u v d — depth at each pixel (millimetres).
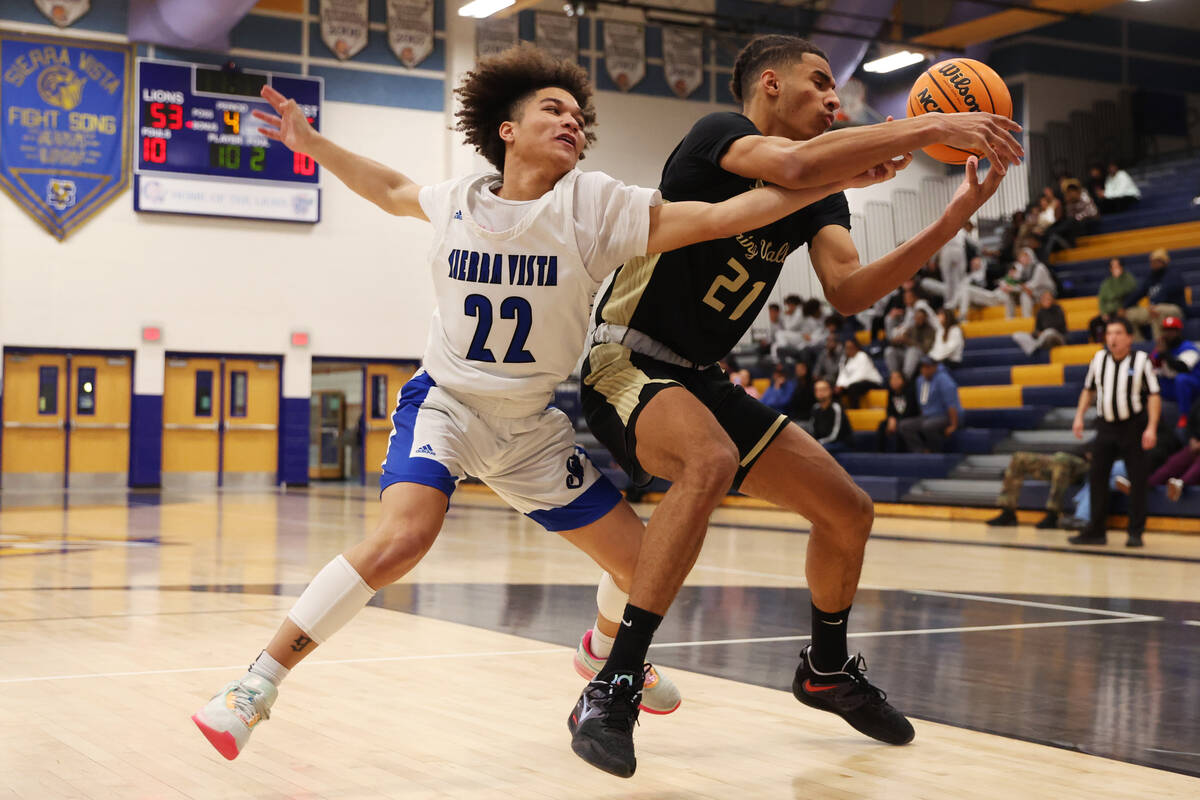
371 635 4473
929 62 19203
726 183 2574
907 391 13062
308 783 2451
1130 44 21094
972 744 2857
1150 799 2367
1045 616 5152
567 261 2430
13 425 16812
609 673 2344
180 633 4445
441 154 18734
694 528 2383
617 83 19250
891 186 19828
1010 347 14117
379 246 18594
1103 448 9047
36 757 2627
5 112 16562
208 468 17922
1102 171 19391
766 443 2725
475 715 3111
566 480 2598
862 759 2703
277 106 2781
